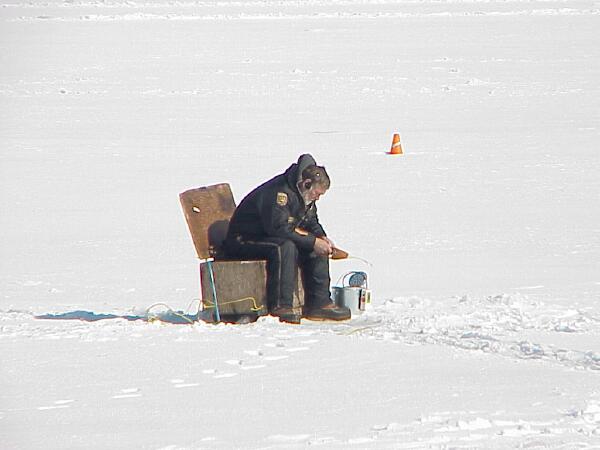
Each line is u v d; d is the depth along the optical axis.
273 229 29.19
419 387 20.97
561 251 43.47
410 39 162.25
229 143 77.75
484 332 27.39
